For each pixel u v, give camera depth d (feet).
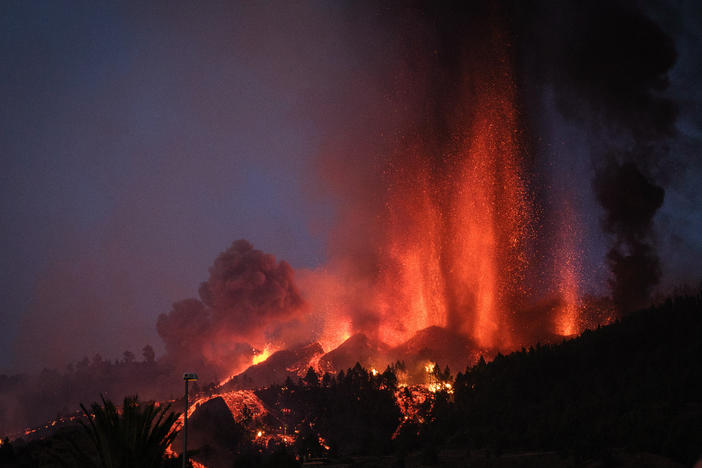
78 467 90.33
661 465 266.36
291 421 620.49
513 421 390.42
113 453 86.17
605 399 373.40
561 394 411.95
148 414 90.07
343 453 487.20
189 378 102.01
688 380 362.74
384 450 419.95
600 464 280.51
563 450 309.83
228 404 624.18
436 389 631.15
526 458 316.81
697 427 299.99
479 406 441.68
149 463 87.56
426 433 437.58
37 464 137.59
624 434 311.68
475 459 334.03
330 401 640.99
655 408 334.85
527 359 469.98
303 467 360.48
